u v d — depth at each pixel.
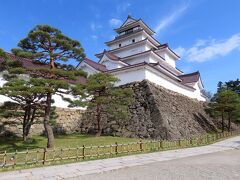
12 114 13.20
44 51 13.59
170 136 17.05
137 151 12.70
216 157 11.41
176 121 20.41
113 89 18.34
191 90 31.61
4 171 8.31
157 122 18.16
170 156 11.62
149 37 34.03
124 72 23.34
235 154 12.48
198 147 15.26
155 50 33.81
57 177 7.55
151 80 22.47
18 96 12.55
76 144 14.10
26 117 15.49
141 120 19.02
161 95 21.86
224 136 22.27
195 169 8.49
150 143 13.95
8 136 16.03
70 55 13.87
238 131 29.22
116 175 7.72
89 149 12.12
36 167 8.95
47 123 13.09
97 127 20.56
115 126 19.70
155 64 25.20
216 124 30.28
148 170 8.40
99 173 8.06
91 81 17.33
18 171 8.32
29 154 11.37
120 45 35.53
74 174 7.93
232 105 24.73
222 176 7.40
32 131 17.67
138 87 21.58
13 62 12.62
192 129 22.06
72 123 21.20
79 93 13.90
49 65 14.12
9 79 12.94
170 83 26.03
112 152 11.87
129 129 18.81
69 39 13.54
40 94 13.16
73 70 13.84
